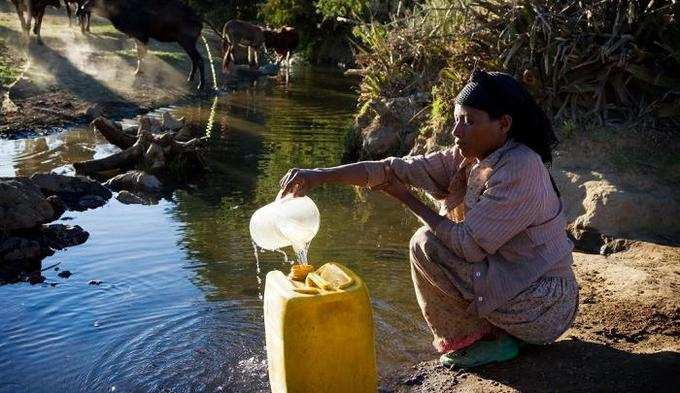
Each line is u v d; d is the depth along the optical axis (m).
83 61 15.44
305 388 3.28
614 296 4.80
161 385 3.88
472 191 3.74
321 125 11.84
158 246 6.01
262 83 17.58
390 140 9.12
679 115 7.27
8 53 14.66
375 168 3.96
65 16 21.38
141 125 8.97
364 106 9.88
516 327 3.76
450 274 3.74
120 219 6.75
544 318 3.74
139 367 4.06
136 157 8.48
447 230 3.67
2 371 4.03
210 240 6.18
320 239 6.24
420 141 8.59
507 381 3.73
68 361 4.14
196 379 3.94
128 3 15.20
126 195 7.39
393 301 4.97
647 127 7.21
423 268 3.80
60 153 9.25
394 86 9.94
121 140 9.05
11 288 5.16
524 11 7.79
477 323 3.89
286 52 20.50
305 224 3.47
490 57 8.11
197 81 16.14
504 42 7.90
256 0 28.52
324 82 18.27
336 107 13.90
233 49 18.95
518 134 3.69
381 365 4.07
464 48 8.28
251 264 5.63
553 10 7.73
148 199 7.42
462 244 3.62
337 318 3.27
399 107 9.29
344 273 3.45
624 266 5.34
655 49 7.59
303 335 3.23
